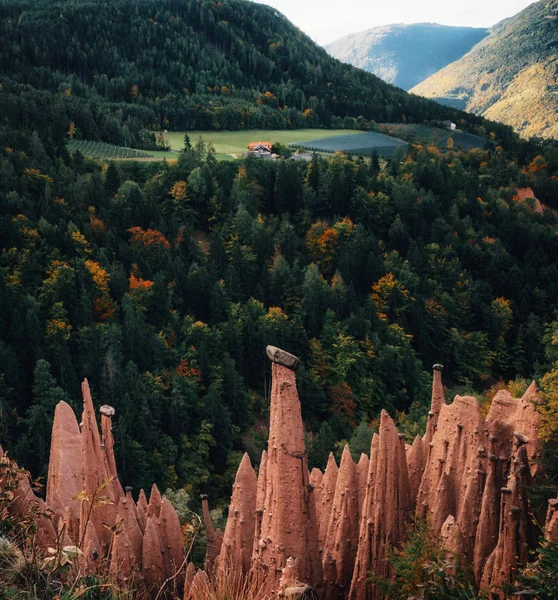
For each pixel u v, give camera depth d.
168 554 32.47
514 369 142.12
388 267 149.50
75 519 30.88
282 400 23.80
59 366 99.94
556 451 29.23
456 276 152.50
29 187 148.75
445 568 21.34
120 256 139.25
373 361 123.81
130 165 189.38
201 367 113.06
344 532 30.11
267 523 24.38
